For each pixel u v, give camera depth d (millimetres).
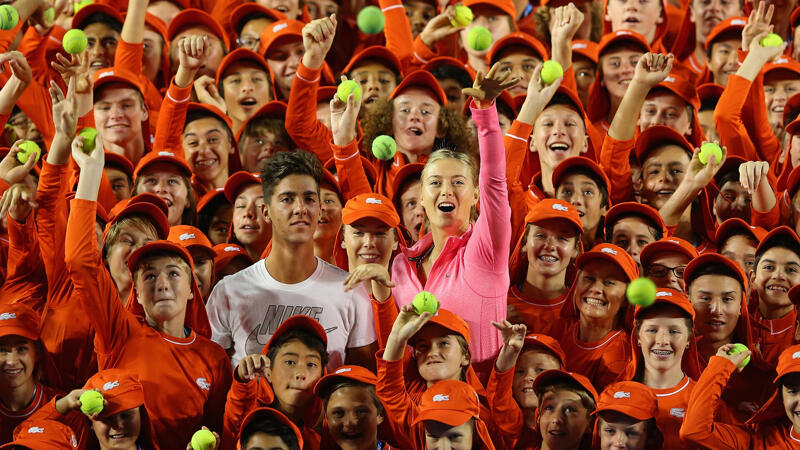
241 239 23172
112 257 21047
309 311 20172
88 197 19250
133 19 27047
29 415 19828
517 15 32094
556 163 24891
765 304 22391
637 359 20281
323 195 22547
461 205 20391
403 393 18641
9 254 21062
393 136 25203
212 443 18031
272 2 30688
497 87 18500
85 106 23219
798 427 19344
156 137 25031
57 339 20594
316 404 19266
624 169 24750
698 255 21812
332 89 26859
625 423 18734
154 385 19203
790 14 30797
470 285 19812
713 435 18969
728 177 25234
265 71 27516
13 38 25953
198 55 24484
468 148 25219
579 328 21406
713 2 30344
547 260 21625
